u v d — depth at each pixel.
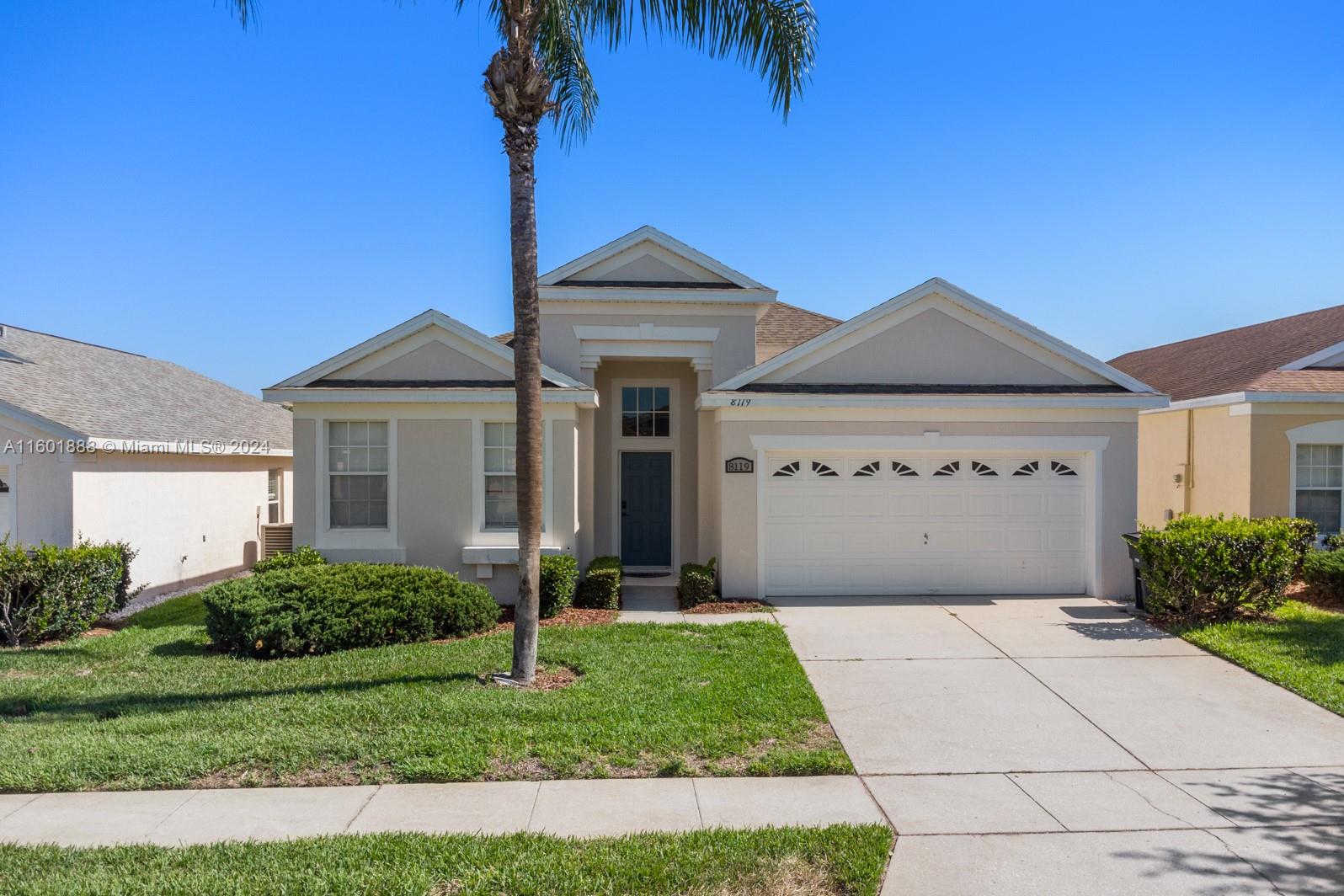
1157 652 9.84
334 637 9.82
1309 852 5.08
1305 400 14.49
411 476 13.07
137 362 19.92
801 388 13.23
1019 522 13.36
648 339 14.55
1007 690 8.40
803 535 13.28
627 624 11.23
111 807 5.70
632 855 4.93
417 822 5.45
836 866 4.83
